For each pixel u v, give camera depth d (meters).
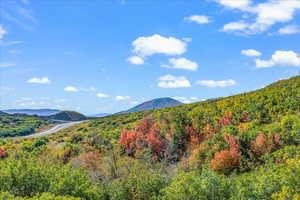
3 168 16.61
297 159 17.17
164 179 18.31
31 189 15.95
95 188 17.06
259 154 26.33
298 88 45.19
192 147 34.94
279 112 37.19
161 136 39.50
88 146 44.47
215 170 25.25
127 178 18.95
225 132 31.16
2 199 12.36
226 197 13.07
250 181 14.34
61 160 37.72
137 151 35.25
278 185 12.63
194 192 12.91
